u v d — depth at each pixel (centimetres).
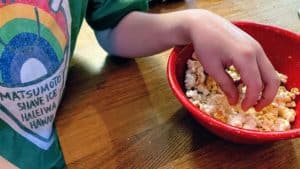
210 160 52
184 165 51
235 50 50
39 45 49
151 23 60
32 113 50
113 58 64
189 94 57
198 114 50
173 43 58
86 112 56
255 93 50
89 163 51
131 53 62
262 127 54
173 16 58
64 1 52
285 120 55
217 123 49
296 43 59
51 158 51
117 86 59
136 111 56
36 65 49
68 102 57
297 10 76
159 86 60
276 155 53
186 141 54
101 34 64
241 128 49
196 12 56
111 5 61
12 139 49
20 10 48
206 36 52
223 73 51
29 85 49
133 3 62
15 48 47
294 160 53
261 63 51
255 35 61
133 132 54
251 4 76
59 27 52
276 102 57
